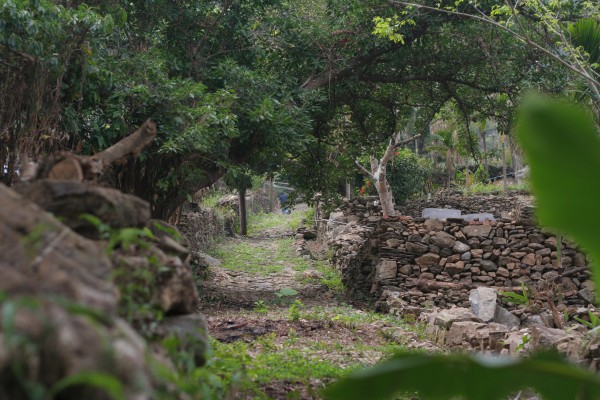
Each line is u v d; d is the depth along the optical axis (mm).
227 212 31281
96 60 10016
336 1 14523
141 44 12258
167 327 2701
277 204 51125
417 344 8586
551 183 1070
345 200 24250
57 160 2973
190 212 22609
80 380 1363
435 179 38219
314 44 14836
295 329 9188
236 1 13492
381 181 22141
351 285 16094
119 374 1527
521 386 1403
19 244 1823
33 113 7742
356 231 20547
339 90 16219
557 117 1036
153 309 2605
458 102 18172
